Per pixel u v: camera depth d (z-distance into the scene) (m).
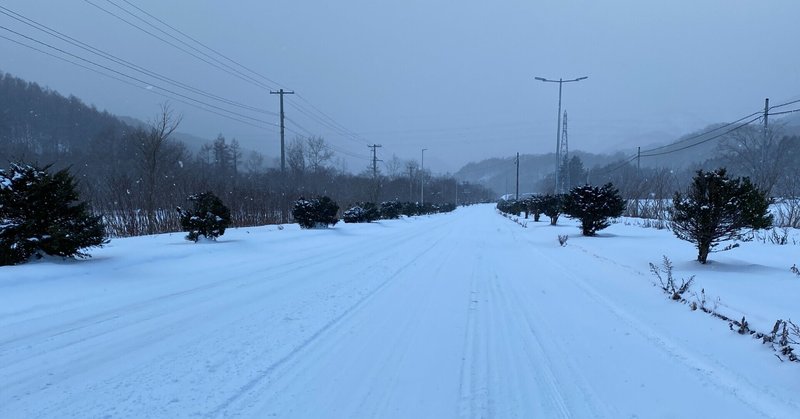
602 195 17.14
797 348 4.57
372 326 5.79
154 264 10.10
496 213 60.91
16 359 4.52
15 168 9.32
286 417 3.39
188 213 14.08
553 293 7.78
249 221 27.08
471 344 5.11
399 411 3.51
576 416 3.44
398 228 26.41
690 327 5.52
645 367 4.39
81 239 9.33
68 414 3.41
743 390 3.83
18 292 7.03
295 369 4.33
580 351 4.88
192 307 6.68
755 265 9.45
